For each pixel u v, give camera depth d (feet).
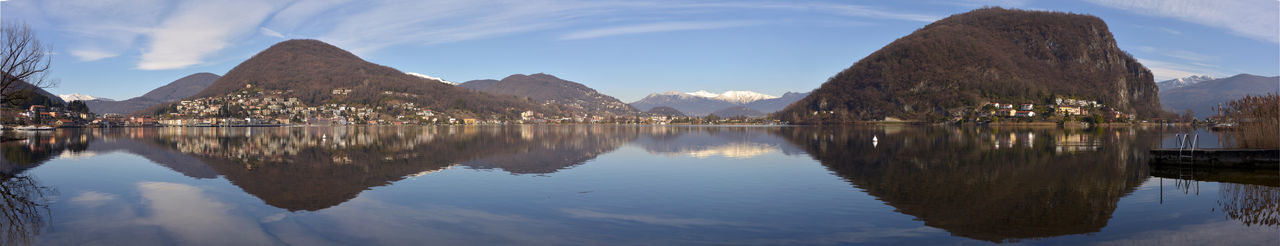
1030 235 46.16
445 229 48.49
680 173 92.07
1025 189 72.69
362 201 62.80
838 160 120.57
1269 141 102.99
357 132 402.11
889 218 52.95
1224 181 78.59
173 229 48.78
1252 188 71.10
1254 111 110.63
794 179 83.46
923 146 182.19
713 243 43.75
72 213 55.88
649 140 234.79
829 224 50.19
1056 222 51.03
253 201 62.90
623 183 78.69
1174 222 50.67
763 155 136.56
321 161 120.67
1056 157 129.90
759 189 72.23
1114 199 63.57
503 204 60.85
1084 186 75.31
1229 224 49.67
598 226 49.65
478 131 434.30
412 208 58.29
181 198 65.26
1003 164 111.04
